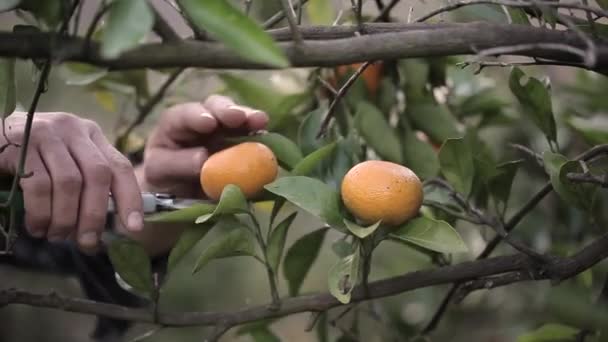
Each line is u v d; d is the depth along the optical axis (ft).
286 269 2.87
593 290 3.34
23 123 2.61
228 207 2.45
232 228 2.55
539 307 3.85
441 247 2.36
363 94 3.25
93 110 5.65
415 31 2.07
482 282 2.65
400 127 3.26
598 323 2.73
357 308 3.31
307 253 2.85
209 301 5.99
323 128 2.64
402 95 3.30
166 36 1.92
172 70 3.64
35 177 2.50
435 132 3.27
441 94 3.56
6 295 2.61
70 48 1.89
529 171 3.91
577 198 2.49
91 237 2.55
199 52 1.93
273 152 2.75
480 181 2.79
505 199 2.81
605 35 2.36
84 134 2.63
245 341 5.13
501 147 4.04
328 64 2.01
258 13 3.51
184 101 3.81
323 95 3.36
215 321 2.67
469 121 3.94
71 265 3.59
